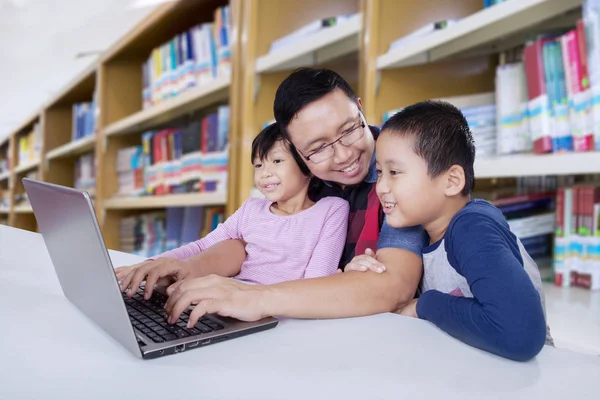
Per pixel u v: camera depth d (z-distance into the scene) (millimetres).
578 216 1409
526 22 1369
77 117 4098
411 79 1714
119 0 3340
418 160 715
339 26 1714
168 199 2537
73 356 508
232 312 613
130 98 3330
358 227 993
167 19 2590
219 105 2793
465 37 1508
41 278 871
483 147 1537
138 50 3117
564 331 1064
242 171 2012
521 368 494
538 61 1332
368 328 612
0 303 708
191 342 537
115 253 1146
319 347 544
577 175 1612
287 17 2115
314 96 871
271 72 2074
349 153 905
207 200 2246
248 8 2033
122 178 3268
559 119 1312
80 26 3766
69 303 714
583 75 1245
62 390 426
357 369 481
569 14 1443
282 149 1016
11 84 5039
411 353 527
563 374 480
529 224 1479
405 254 774
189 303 625
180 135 2645
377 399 417
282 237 1024
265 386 439
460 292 736
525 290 545
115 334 552
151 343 529
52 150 4637
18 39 3996
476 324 544
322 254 976
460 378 465
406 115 748
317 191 1107
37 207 677
